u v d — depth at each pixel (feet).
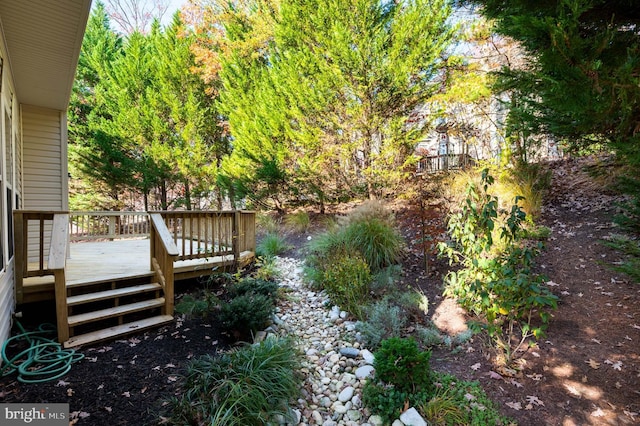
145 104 35.24
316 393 8.67
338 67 21.30
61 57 12.51
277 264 19.29
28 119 16.94
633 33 6.21
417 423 7.22
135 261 16.35
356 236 17.30
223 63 32.22
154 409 7.37
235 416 6.84
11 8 9.71
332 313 13.19
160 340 10.70
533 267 13.53
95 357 9.45
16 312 10.87
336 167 25.61
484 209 11.83
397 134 21.97
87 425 6.84
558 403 7.82
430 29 20.52
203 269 15.52
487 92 18.58
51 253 10.05
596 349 9.30
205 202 41.16
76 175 38.19
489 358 9.57
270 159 27.63
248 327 10.79
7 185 10.98
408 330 11.45
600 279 12.09
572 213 17.24
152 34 39.47
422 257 16.67
